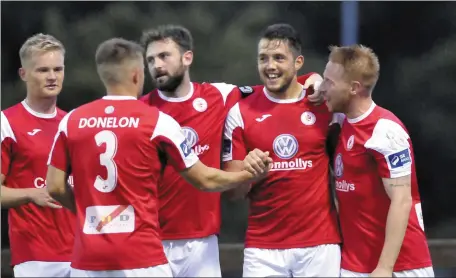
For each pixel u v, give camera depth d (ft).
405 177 69.92
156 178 68.69
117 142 67.36
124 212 67.41
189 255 78.84
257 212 77.00
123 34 217.56
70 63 214.28
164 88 77.56
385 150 69.92
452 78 223.10
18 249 79.77
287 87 76.74
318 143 75.77
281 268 76.23
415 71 224.33
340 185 73.41
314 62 214.90
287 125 76.02
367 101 72.08
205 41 216.95
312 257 75.66
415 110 223.10
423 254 72.74
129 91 69.15
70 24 219.00
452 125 220.23
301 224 75.77
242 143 77.15
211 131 78.33
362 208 71.92
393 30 227.81
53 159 68.90
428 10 228.22
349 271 73.26
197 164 69.31
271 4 224.53
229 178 69.87
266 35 76.18
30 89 79.41
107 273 67.36
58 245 79.61
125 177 67.31
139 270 67.36
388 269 69.00
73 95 212.64
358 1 216.13
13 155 78.95
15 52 218.18
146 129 67.72
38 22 219.41
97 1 221.46
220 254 92.12
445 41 226.79
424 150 221.66
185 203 78.18
